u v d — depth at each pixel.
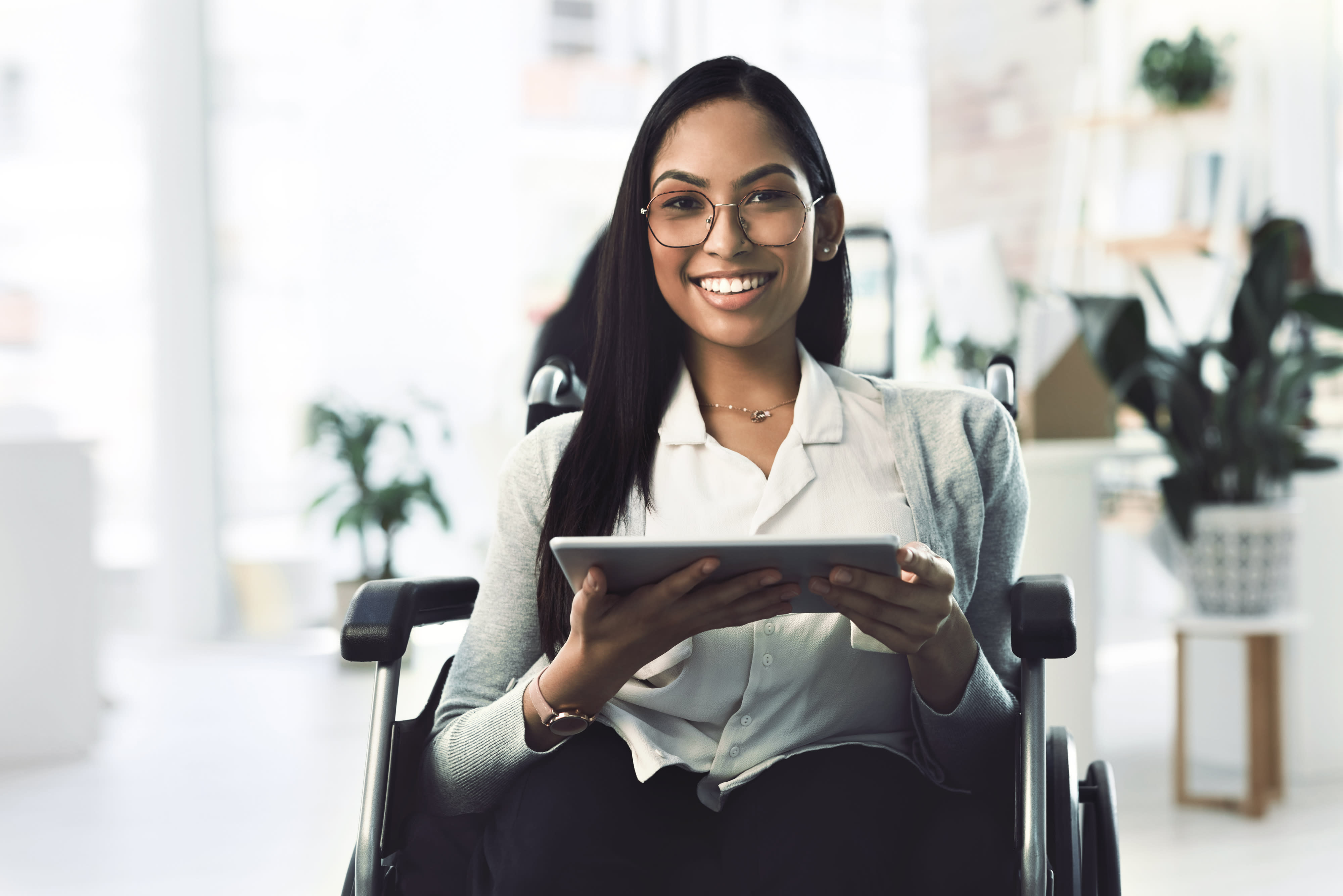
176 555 4.80
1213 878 2.35
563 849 1.00
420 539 4.84
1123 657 4.39
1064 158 4.58
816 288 1.22
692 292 1.09
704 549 0.84
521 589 1.13
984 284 2.92
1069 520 2.64
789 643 1.04
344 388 4.86
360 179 4.84
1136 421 3.56
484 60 4.88
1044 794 0.99
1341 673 3.05
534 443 1.15
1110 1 4.60
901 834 1.07
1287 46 4.22
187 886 2.38
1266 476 2.82
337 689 4.01
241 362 4.87
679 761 1.03
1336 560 3.01
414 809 1.12
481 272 4.89
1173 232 4.20
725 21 5.06
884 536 0.83
